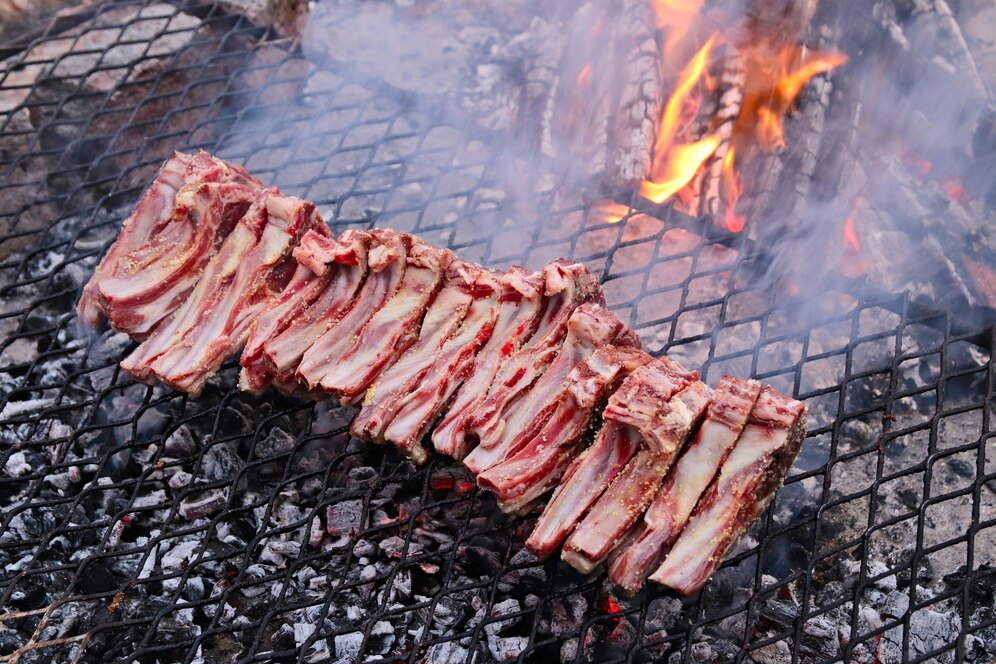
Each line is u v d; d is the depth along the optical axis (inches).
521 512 32.8
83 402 36.1
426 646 31.1
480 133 41.4
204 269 35.5
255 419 38.3
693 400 31.4
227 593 32.1
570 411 32.2
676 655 33.3
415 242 34.4
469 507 33.2
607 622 33.9
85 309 36.2
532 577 34.5
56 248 40.9
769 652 33.5
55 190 43.4
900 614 34.2
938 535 36.5
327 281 34.6
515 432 32.7
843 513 36.9
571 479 31.7
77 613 33.6
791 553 35.9
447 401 33.5
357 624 33.8
